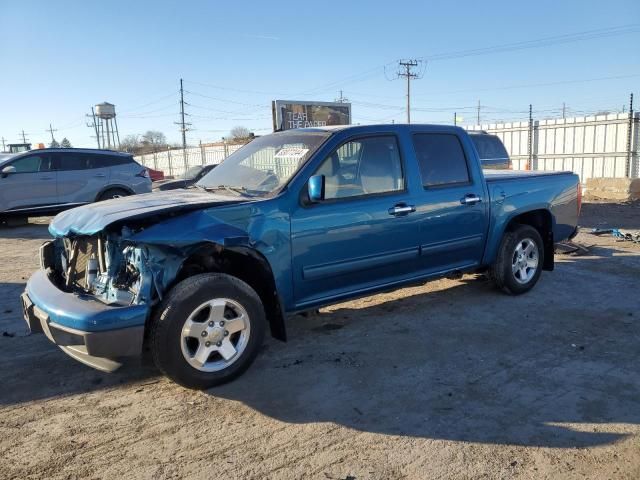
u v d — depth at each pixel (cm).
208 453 327
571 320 554
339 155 474
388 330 529
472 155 582
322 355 469
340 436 343
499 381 416
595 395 392
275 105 2145
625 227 1199
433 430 348
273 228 425
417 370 437
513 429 348
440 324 545
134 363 457
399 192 509
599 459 315
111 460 320
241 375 424
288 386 411
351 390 404
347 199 473
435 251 541
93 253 414
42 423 363
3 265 869
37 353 481
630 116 2005
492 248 604
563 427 349
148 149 7262
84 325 354
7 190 1270
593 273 746
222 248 405
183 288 383
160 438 344
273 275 429
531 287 649
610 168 2103
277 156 486
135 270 384
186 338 388
